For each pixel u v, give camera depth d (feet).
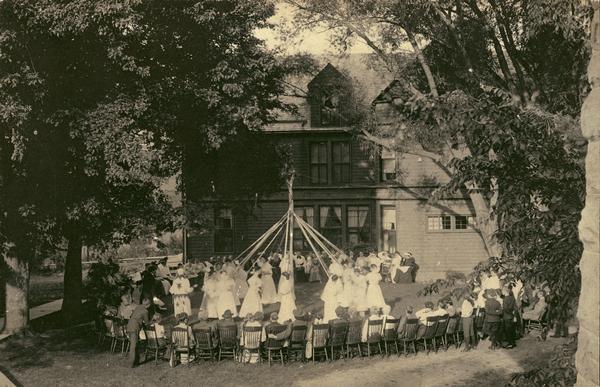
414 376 50.75
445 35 89.10
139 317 58.18
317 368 54.60
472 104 19.89
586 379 13.34
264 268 84.64
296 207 121.60
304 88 124.67
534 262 21.18
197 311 82.43
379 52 88.94
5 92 52.75
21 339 68.18
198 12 65.31
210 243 121.39
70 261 80.69
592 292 13.11
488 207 84.99
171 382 52.21
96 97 59.36
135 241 185.37
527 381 18.83
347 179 120.67
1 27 53.16
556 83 73.92
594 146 13.42
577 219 19.26
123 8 56.03
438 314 59.31
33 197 58.34
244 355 57.06
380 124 103.19
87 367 57.52
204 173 82.28
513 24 86.38
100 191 62.23
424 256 117.70
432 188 117.19
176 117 67.15
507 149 20.10
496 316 57.67
